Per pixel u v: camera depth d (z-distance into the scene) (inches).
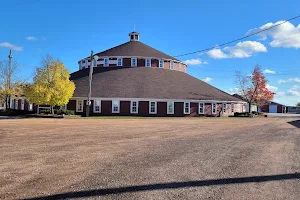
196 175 317.4
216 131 830.5
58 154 426.6
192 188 271.7
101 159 394.6
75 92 1835.6
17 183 279.0
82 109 1813.5
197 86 2145.7
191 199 242.8
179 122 1240.8
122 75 2060.8
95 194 250.4
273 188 276.1
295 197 252.4
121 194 251.6
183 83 2114.9
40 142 550.6
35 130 780.6
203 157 417.7
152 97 1830.7
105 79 2004.2
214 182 291.9
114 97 1801.2
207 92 2073.1
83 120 1279.5
